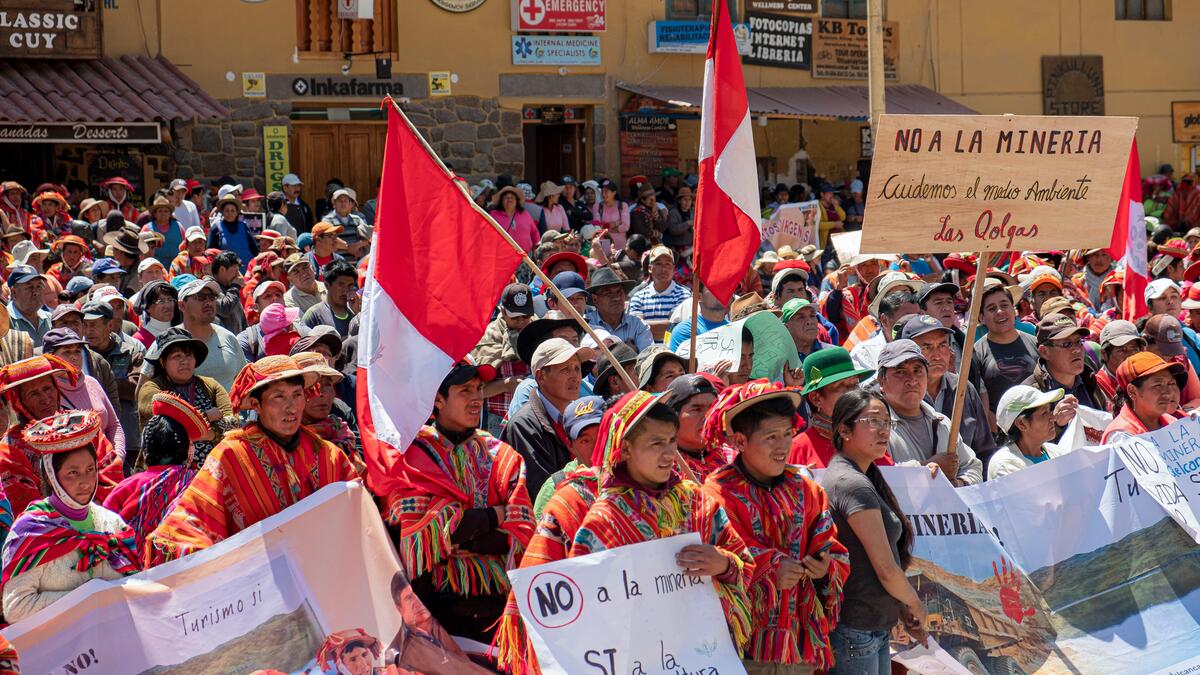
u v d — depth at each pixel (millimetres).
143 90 18375
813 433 6293
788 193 21609
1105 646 6121
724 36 6895
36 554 4992
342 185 19406
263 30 19906
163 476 5801
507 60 21203
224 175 19688
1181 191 24250
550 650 4668
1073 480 6348
